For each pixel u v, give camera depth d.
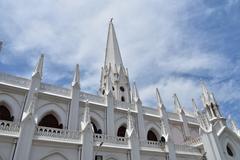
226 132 31.69
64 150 20.02
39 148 18.88
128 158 23.45
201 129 30.97
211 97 36.06
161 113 35.94
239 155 30.25
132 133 25.14
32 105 20.16
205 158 29.02
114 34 59.12
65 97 26.95
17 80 25.08
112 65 49.09
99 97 31.23
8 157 17.02
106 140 23.38
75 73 30.28
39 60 27.94
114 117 30.64
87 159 19.98
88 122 22.38
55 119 26.08
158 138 33.44
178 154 27.86
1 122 18.58
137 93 35.75
